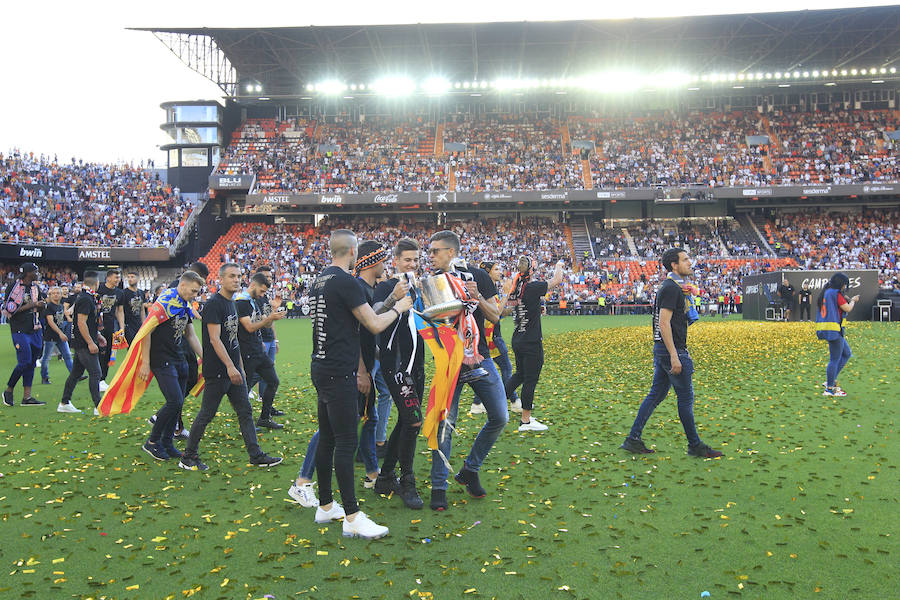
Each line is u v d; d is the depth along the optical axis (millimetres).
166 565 3920
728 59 43219
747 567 3748
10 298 9312
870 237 40312
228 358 6020
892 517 4438
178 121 45531
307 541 4215
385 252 5461
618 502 4891
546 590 3529
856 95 45875
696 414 8047
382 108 48531
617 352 15422
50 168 40625
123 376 6500
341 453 4359
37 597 3520
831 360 8961
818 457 5930
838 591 3445
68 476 5793
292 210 44219
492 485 5398
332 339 4379
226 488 5469
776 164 42125
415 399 4957
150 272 40625
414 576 3715
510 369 8766
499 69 45375
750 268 38250
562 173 43156
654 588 3527
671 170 42688
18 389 11062
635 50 42000
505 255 41219
